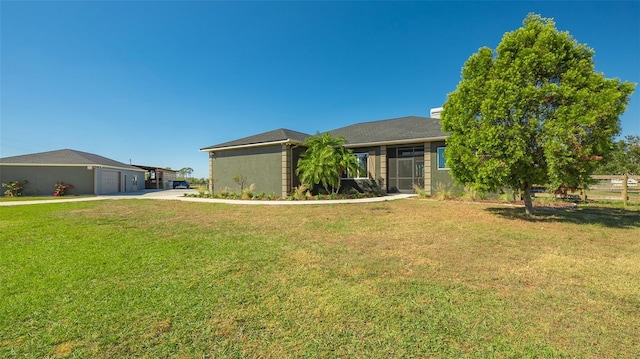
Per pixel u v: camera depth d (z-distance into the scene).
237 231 6.25
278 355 1.98
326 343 2.12
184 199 14.68
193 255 4.40
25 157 21.91
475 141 7.17
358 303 2.76
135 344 2.09
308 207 10.18
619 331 2.27
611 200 11.33
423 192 13.62
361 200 12.31
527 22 7.20
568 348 2.04
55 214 9.16
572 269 3.71
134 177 29.22
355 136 17.47
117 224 7.20
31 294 2.97
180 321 2.42
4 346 2.06
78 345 2.08
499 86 6.90
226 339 2.17
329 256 4.33
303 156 14.18
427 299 2.85
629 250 4.60
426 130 15.13
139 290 3.07
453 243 5.07
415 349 2.04
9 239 5.55
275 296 2.92
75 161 21.66
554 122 6.38
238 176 16.17
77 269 3.76
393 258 4.22
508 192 11.50
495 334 2.23
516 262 4.01
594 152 6.43
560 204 10.52
